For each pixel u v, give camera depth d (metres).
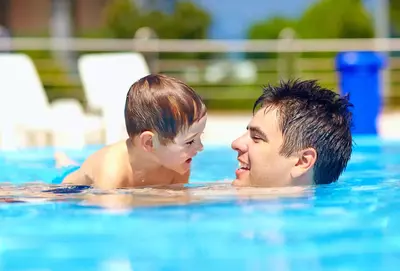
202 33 17.92
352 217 2.12
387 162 4.35
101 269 1.61
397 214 2.18
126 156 3.09
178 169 3.04
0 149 5.68
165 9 18.78
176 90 2.98
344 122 2.88
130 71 7.26
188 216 2.14
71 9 19.75
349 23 17.86
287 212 2.20
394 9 17.75
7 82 6.86
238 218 2.11
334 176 2.88
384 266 1.62
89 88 7.16
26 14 19.58
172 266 1.63
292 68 10.84
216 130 9.14
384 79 10.48
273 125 2.76
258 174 2.79
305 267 1.62
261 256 1.70
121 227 2.00
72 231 1.97
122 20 17.78
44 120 6.68
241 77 12.61
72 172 3.46
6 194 2.74
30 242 1.85
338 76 6.91
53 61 12.28
